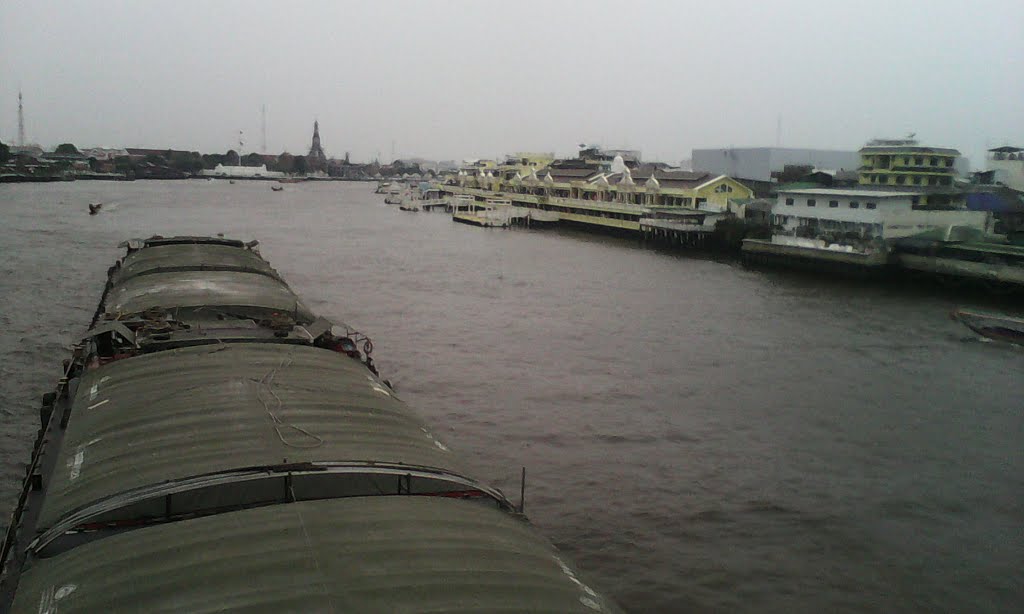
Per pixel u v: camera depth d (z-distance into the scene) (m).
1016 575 18.08
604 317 46.81
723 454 24.84
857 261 62.44
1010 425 28.16
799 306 51.59
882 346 40.25
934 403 30.66
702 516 20.47
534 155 158.00
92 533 9.69
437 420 27.02
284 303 23.58
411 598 8.03
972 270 56.22
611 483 22.30
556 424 27.06
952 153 78.88
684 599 16.78
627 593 16.92
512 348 38.12
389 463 11.47
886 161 79.44
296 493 11.12
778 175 101.06
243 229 98.50
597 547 18.72
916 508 21.31
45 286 50.31
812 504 21.36
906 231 65.00
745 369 35.28
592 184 111.25
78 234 82.06
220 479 10.23
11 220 96.06
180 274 26.84
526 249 85.38
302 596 7.81
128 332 18.39
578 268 69.88
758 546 19.05
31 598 8.02
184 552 8.55
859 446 25.86
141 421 12.41
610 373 34.00
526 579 8.96
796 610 16.52
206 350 16.48
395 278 60.81
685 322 45.78
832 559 18.58
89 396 14.19
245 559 8.42
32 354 33.56
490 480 22.12
